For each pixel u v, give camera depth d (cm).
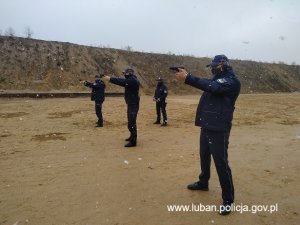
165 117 1202
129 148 816
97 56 3909
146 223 411
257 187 545
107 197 491
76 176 588
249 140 947
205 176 516
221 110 443
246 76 5294
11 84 2955
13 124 1198
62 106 1838
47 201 475
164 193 510
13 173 605
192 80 432
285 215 440
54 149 799
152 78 3994
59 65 3441
